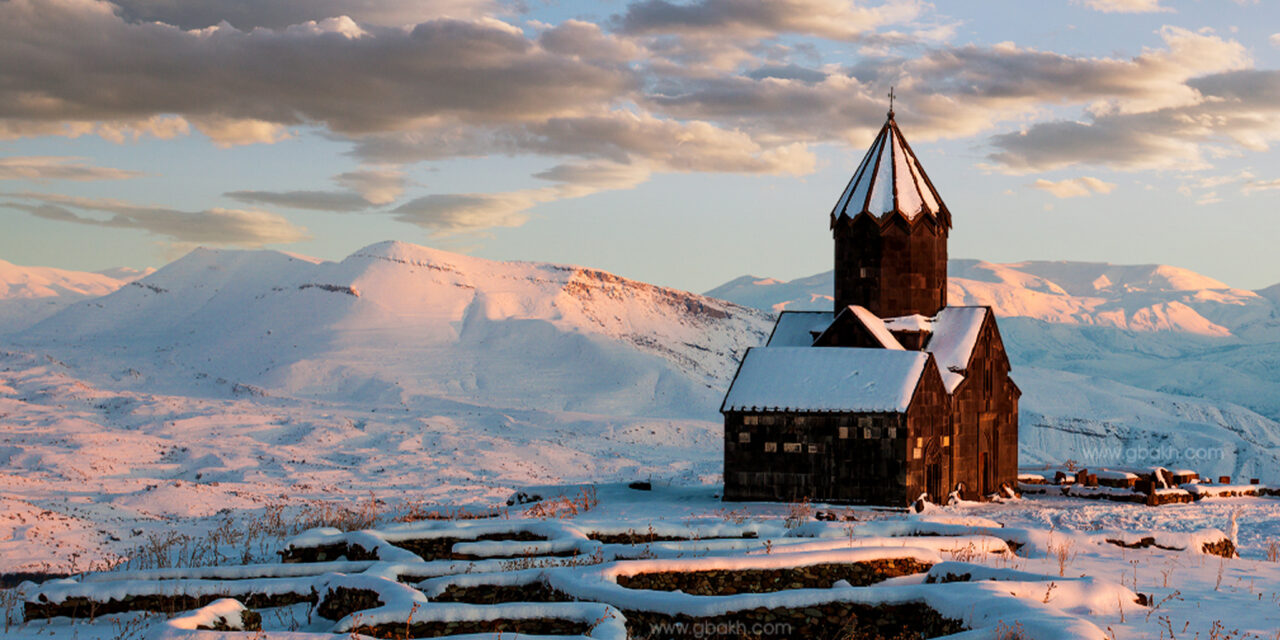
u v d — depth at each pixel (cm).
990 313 5169
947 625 1858
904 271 5106
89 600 2239
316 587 2266
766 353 4812
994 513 4284
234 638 1694
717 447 13050
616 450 11569
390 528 2975
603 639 1702
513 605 1864
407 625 1817
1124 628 1861
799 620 1944
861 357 4659
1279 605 2136
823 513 3766
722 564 2245
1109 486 5366
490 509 4291
